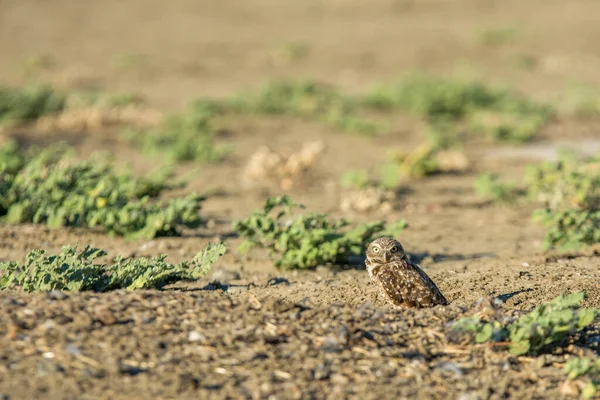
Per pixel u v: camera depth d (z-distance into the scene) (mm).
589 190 37906
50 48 106000
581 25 109938
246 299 22797
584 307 24844
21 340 19578
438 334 20484
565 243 32125
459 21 114562
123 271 25359
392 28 112188
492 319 21062
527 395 18328
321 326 20625
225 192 47625
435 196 46594
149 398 17500
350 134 68000
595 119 74812
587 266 29578
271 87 81688
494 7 119562
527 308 24531
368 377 18609
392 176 47469
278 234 31281
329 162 57281
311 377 18516
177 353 19250
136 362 18812
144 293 22281
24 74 93250
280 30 113250
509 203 44188
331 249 30516
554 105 77750
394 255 23719
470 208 43562
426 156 53625
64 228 35625
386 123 72188
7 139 59406
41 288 24094
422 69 97250
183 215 35594
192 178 51281
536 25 111188
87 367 18547
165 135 63219
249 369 18703
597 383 18719
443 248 34969
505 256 32469
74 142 61938
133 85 89625
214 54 103312
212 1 126188
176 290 26953
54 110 72562
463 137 66875
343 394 17906
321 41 107500
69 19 118062
